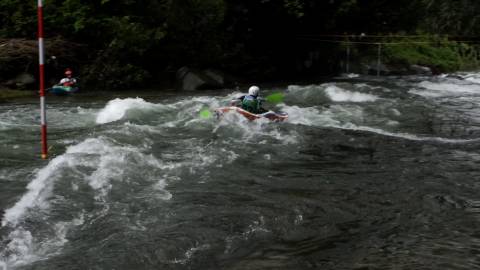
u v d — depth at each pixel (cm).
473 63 2597
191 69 1703
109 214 524
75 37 1634
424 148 835
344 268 413
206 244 461
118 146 794
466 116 1141
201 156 756
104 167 673
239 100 1068
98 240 466
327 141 875
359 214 539
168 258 434
